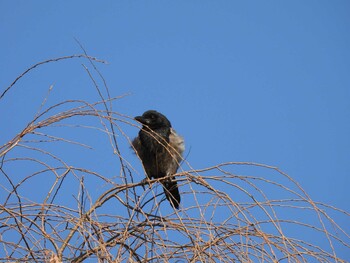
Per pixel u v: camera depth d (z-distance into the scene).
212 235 9.09
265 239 8.80
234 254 8.90
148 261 9.29
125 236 9.25
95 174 9.60
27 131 9.23
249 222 9.07
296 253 8.70
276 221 9.02
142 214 9.78
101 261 8.84
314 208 8.99
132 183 10.01
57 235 9.28
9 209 9.20
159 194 10.26
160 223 9.52
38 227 8.89
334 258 8.66
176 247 9.27
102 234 9.34
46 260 8.82
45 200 9.41
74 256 9.29
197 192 9.54
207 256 8.94
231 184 9.49
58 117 9.36
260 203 9.13
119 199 9.98
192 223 9.28
